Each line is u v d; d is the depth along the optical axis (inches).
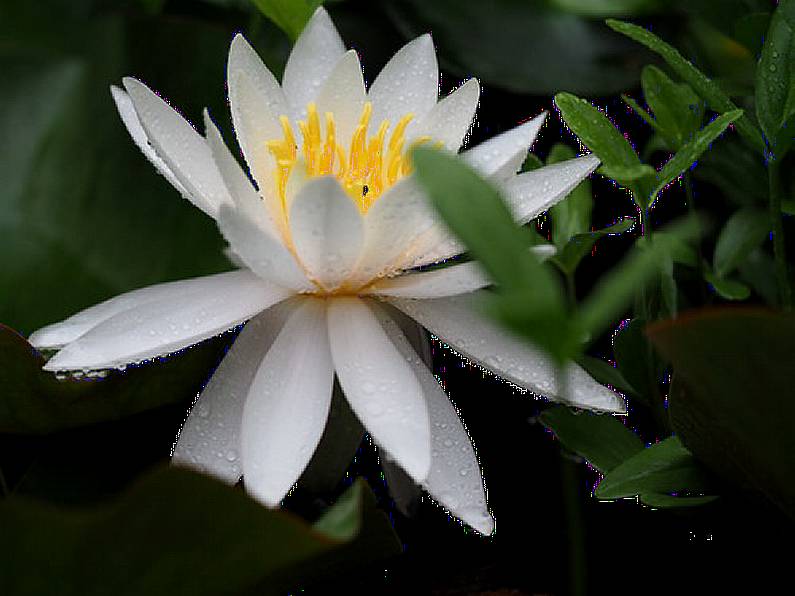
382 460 22.4
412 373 20.9
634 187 22.1
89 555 19.0
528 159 23.5
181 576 19.4
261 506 18.9
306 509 22.3
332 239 20.6
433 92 22.6
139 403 22.0
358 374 20.9
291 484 20.3
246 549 19.3
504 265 17.2
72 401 21.6
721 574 22.0
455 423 21.4
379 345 21.1
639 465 21.5
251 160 21.7
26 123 23.4
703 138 21.5
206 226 23.3
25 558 19.0
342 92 22.2
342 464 22.4
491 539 22.7
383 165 22.0
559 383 21.4
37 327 22.4
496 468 23.4
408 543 22.6
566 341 16.6
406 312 21.7
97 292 22.8
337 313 21.3
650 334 19.7
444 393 21.5
